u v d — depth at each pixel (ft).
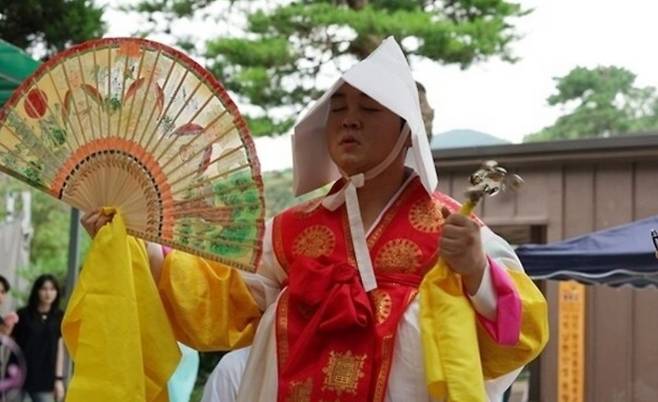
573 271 19.75
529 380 29.37
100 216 7.37
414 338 7.11
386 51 7.64
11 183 53.06
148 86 7.43
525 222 30.17
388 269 7.38
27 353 25.98
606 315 28.66
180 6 40.83
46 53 36.40
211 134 7.47
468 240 6.84
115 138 7.43
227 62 38.70
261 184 7.48
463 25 36.65
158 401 7.54
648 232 19.74
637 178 28.66
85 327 7.13
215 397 11.27
